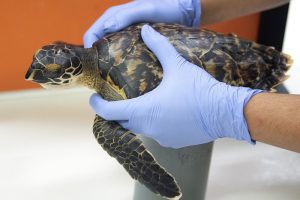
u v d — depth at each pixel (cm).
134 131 61
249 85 63
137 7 69
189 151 67
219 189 78
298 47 89
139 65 60
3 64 96
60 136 89
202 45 62
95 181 79
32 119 93
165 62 60
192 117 58
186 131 60
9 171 80
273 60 65
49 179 79
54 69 61
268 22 114
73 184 78
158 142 64
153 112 58
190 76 59
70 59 61
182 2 72
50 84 63
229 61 62
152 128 59
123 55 61
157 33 61
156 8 70
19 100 98
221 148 87
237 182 79
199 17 73
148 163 56
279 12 109
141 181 56
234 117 57
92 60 62
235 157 85
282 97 56
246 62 63
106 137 59
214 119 58
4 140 87
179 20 72
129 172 56
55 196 76
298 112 54
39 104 98
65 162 83
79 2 97
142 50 61
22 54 97
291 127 53
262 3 76
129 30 65
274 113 55
